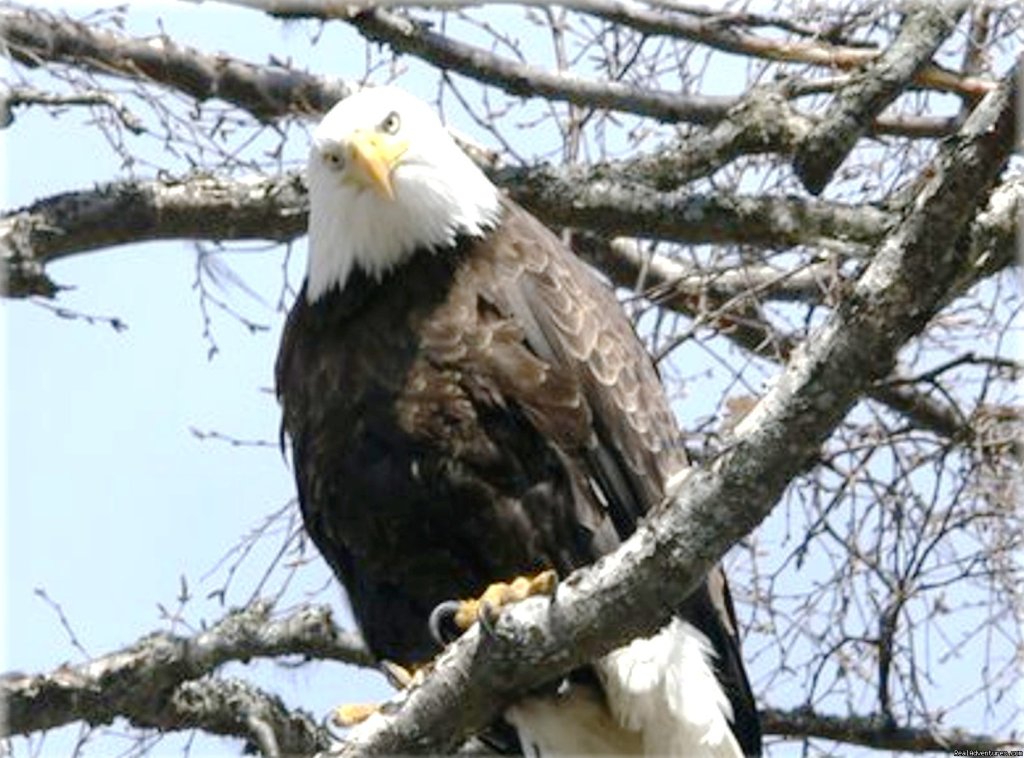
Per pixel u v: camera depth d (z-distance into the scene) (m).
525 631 9.34
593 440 11.09
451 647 9.55
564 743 10.91
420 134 11.34
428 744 9.59
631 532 11.15
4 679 11.42
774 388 8.96
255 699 11.90
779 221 12.62
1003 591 12.16
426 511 11.19
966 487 12.38
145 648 11.62
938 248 8.59
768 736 12.30
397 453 11.19
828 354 8.80
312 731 12.00
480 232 11.34
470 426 11.08
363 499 11.30
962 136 8.52
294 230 12.75
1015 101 8.43
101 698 11.52
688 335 12.31
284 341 11.67
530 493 11.09
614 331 11.38
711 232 12.69
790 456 8.94
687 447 12.41
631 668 10.74
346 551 11.66
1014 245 10.12
